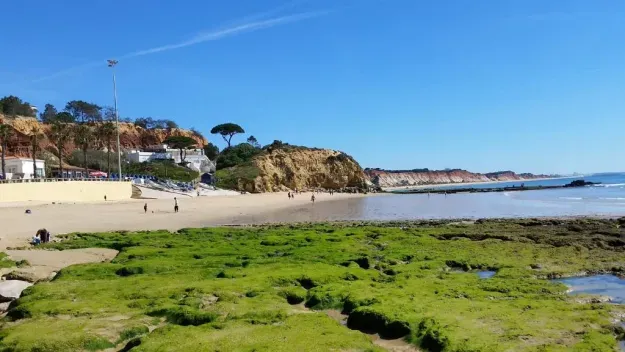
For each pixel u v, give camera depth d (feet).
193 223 190.70
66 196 255.09
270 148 575.38
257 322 51.80
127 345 47.03
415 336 48.62
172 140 537.24
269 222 197.47
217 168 547.49
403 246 108.68
